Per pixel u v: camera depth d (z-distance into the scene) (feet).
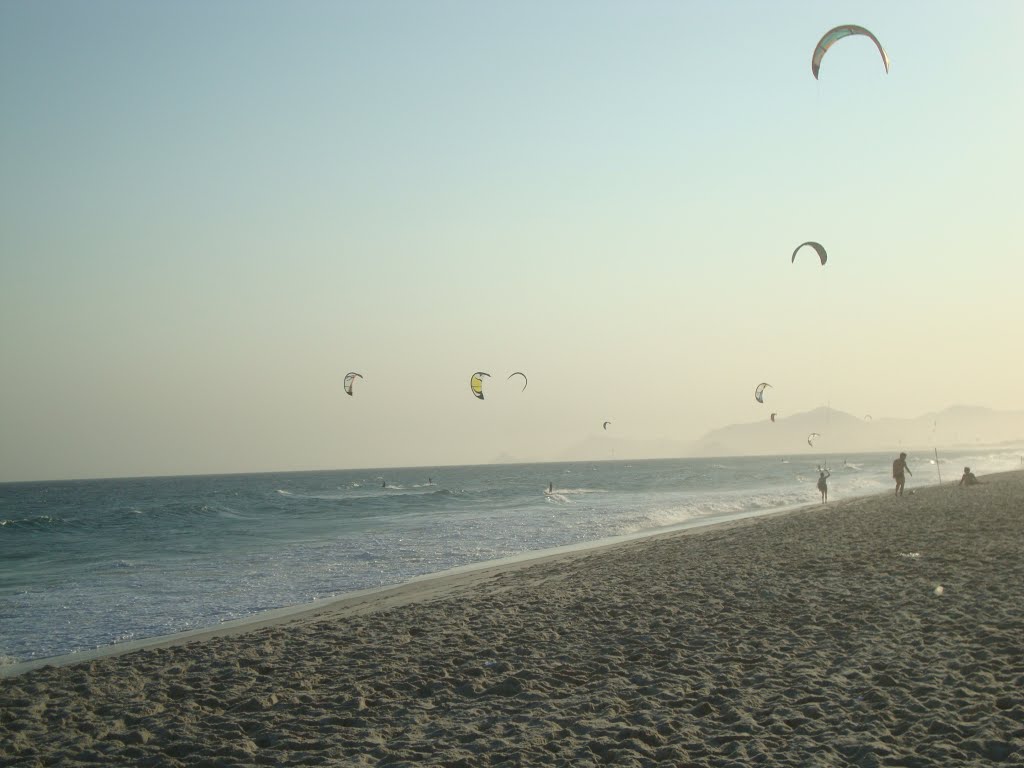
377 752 19.43
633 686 24.07
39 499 266.57
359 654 30.17
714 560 50.39
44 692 26.86
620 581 44.29
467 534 84.33
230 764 19.02
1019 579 36.55
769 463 540.93
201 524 116.98
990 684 21.72
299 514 132.57
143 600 48.62
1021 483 117.19
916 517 70.95
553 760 18.26
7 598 50.08
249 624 39.86
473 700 23.79
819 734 18.88
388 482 341.00
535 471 514.27
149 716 23.63
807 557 48.91
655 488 197.67
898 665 24.23
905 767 16.48
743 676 24.47
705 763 17.49
